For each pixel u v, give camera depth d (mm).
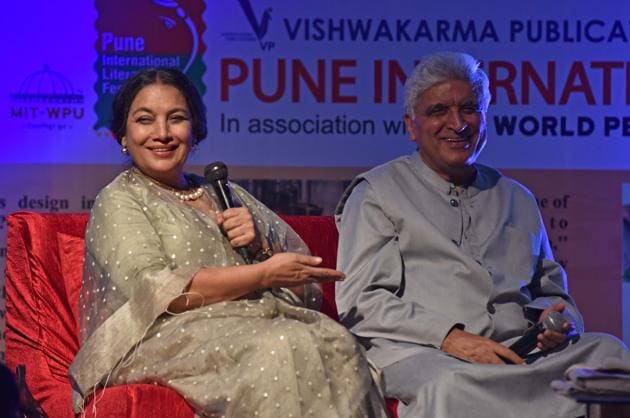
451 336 5871
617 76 9234
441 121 6297
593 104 9234
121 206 5660
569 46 9211
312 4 9141
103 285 5527
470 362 5758
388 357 5859
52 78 9055
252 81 9141
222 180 5914
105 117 9094
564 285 6531
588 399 4812
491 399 5527
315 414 5082
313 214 9188
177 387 5180
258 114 9141
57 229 6281
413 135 6527
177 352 5340
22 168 9031
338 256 6367
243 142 9141
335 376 5211
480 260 6234
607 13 9234
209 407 5070
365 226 6285
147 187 5863
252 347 5117
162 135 5805
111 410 5082
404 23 9164
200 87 9109
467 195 6434
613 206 9273
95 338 5422
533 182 9242
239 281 5406
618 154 9266
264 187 9156
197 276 5422
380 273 6160
